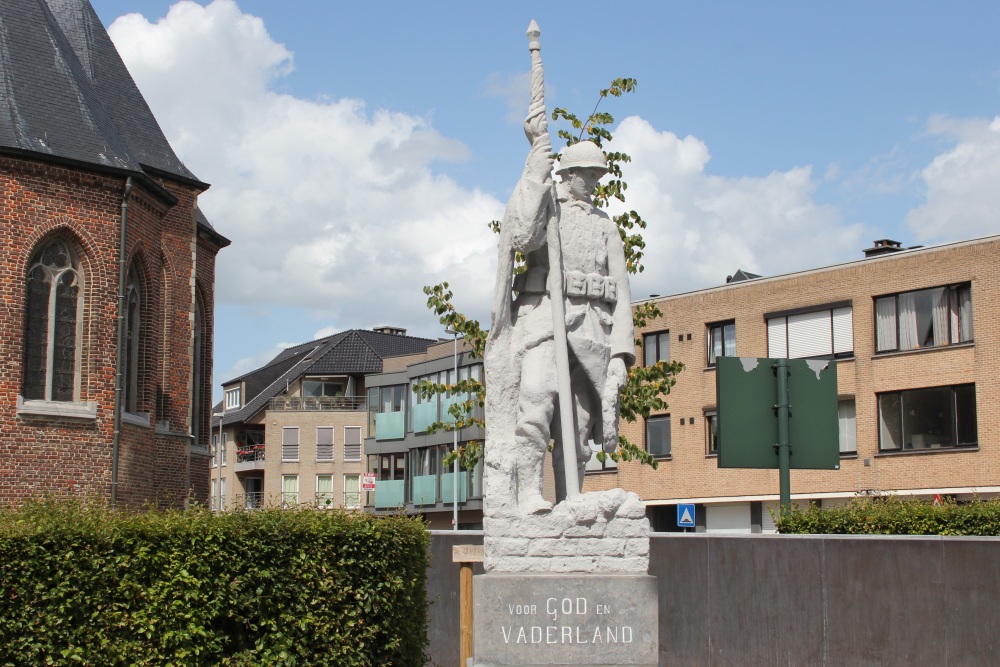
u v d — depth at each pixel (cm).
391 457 7819
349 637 1353
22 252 2967
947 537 1398
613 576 1065
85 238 3072
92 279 3081
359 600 1365
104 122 3262
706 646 1600
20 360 2936
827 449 1666
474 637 1061
